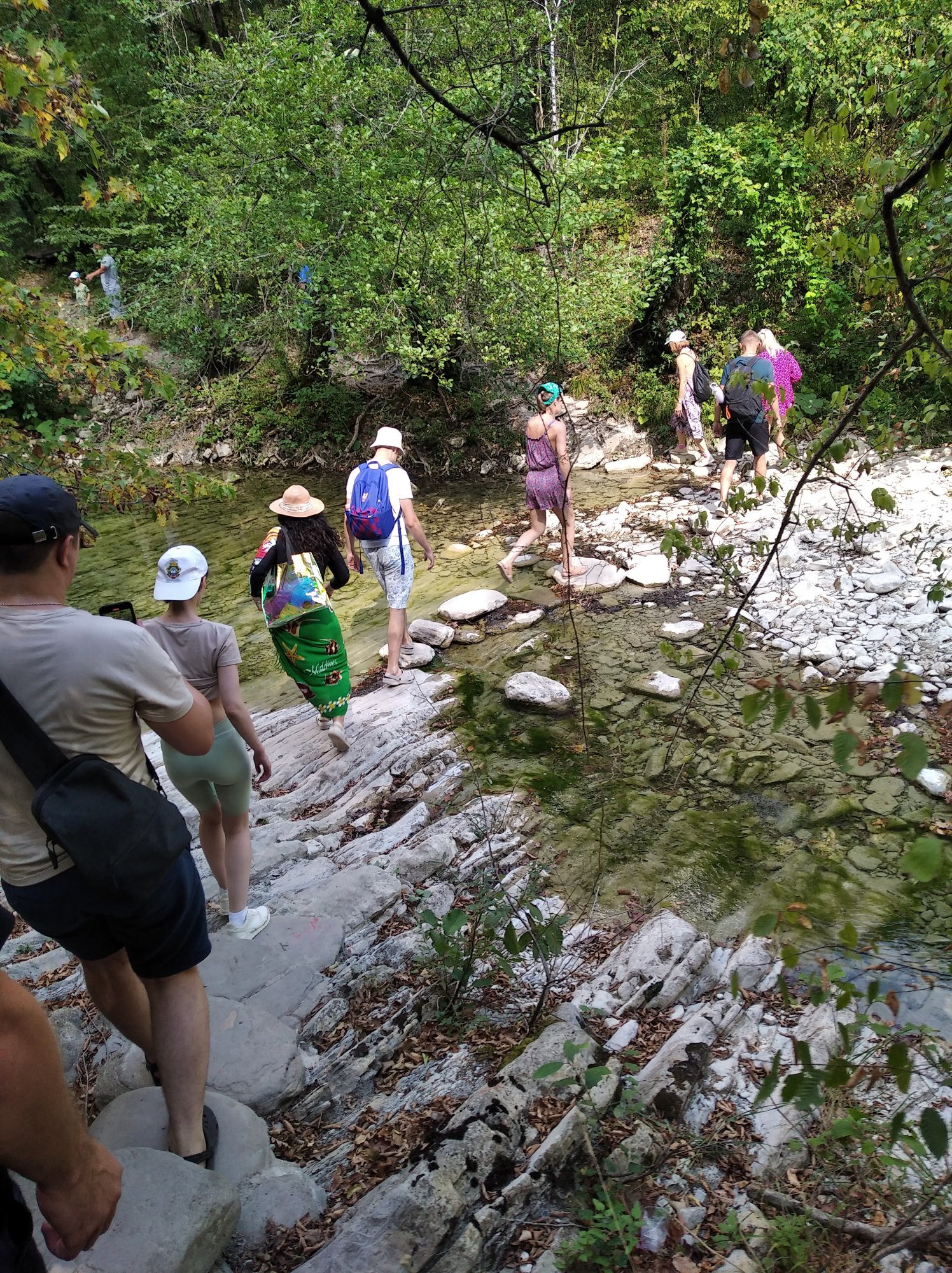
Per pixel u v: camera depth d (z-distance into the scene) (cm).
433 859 453
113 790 209
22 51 322
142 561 1074
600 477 1106
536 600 789
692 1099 298
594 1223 240
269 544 535
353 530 637
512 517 1034
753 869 449
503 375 1226
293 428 1444
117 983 265
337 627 552
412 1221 233
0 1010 114
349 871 439
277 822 516
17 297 411
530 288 937
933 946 388
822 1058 313
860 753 525
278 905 414
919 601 673
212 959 377
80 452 461
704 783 519
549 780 535
